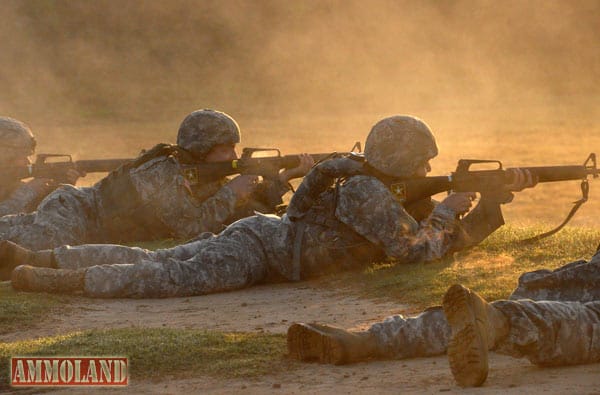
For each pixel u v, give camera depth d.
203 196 30.97
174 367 16.91
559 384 14.65
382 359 16.72
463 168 25.95
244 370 16.50
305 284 25.70
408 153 25.44
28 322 21.62
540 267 24.58
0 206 34.81
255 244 25.80
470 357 14.54
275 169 31.78
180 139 30.97
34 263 25.75
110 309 23.27
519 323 15.09
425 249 25.48
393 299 22.78
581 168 26.80
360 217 25.31
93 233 30.80
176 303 24.00
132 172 30.48
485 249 27.56
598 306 15.74
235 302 23.92
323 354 16.58
